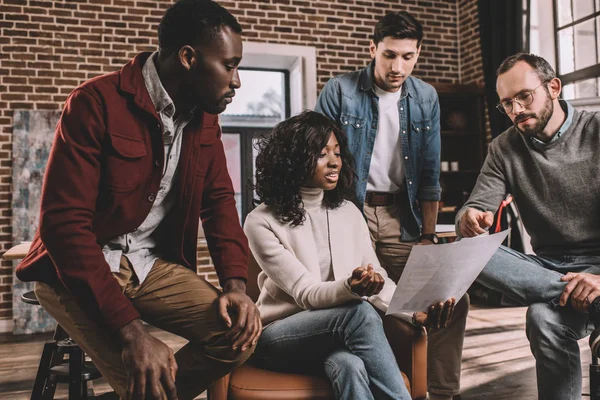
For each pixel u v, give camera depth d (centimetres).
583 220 182
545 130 186
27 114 494
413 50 221
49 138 498
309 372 154
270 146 169
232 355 137
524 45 537
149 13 529
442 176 605
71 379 217
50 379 231
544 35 526
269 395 140
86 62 512
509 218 507
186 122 141
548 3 523
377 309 170
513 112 180
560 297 158
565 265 181
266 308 164
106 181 128
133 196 132
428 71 624
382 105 235
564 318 161
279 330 153
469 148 620
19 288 483
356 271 139
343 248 170
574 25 499
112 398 247
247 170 602
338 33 583
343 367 135
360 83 238
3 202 490
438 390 209
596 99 244
